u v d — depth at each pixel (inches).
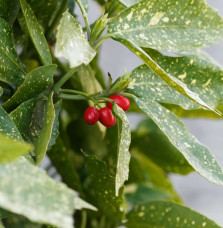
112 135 27.3
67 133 28.6
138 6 22.9
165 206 26.2
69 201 17.6
